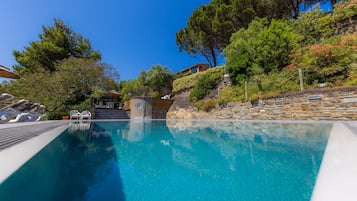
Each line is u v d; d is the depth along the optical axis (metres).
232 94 11.18
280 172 2.27
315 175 2.11
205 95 14.01
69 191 1.76
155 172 2.43
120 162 2.90
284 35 9.68
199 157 3.22
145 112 14.76
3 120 7.45
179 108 15.23
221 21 16.03
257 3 14.48
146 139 5.15
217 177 2.22
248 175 2.25
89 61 15.25
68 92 13.77
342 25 9.50
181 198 1.68
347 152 2.29
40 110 11.62
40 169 2.30
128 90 22.75
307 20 10.52
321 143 3.46
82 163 2.74
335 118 6.19
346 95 5.98
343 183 1.41
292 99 7.51
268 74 9.90
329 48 7.21
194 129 7.12
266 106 8.56
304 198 1.60
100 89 16.12
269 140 4.40
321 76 7.38
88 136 5.41
